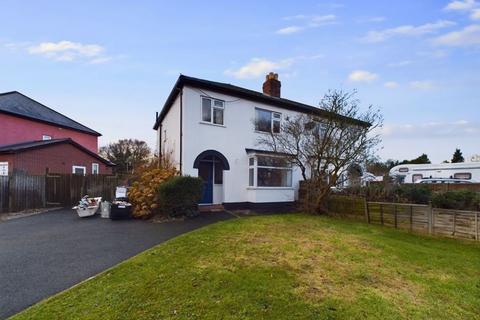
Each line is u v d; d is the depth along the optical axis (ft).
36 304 13.35
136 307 12.76
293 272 17.38
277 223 32.07
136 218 38.14
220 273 16.55
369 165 45.55
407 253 23.15
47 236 28.02
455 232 29.68
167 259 18.97
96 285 15.11
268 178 51.08
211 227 28.99
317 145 40.81
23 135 72.13
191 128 44.19
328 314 12.73
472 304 14.94
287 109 56.18
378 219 36.29
